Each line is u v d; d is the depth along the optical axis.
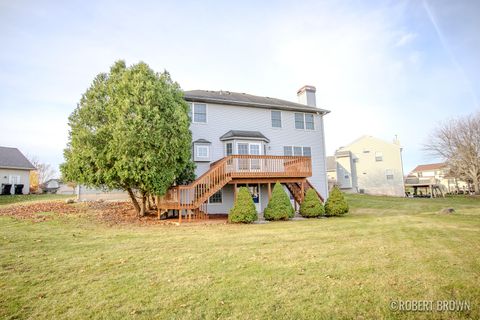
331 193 15.10
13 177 30.98
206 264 5.39
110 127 11.27
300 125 19.67
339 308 3.47
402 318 3.21
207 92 19.23
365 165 38.84
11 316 3.30
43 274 4.80
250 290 4.06
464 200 27.72
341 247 6.84
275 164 14.95
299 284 4.29
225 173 13.52
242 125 17.67
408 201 25.16
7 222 10.41
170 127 12.10
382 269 5.01
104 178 11.55
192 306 3.56
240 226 11.13
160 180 11.77
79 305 3.61
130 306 3.57
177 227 10.79
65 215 12.48
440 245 6.96
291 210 13.49
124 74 12.05
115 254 6.17
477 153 36.03
